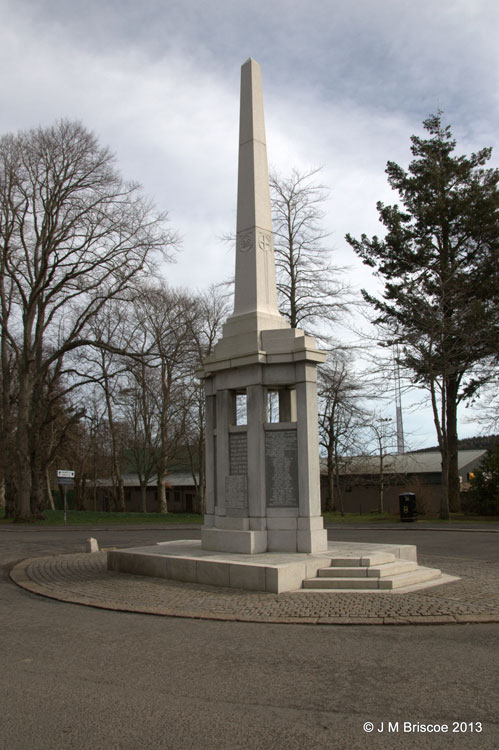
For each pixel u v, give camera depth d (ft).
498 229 106.83
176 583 38.81
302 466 41.81
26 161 106.52
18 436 113.29
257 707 17.56
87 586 39.37
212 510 46.65
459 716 16.71
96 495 215.72
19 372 114.73
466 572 40.83
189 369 125.39
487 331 102.89
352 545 45.70
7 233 106.73
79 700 18.29
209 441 47.75
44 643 25.38
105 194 107.24
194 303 131.54
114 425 162.61
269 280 47.47
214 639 25.52
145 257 107.65
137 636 26.30
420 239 113.70
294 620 28.30
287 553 40.98
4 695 18.81
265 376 43.78
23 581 42.78
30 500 119.75
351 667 21.26
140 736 15.58
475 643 24.07
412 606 30.19
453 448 120.16
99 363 133.69
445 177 113.29
